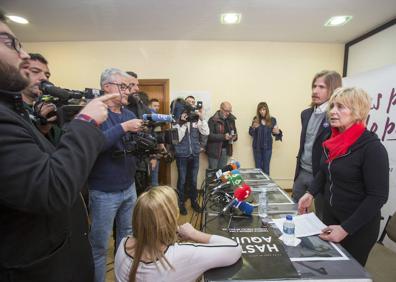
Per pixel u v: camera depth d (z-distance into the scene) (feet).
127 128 4.53
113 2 8.36
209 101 13.00
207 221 4.03
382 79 7.68
